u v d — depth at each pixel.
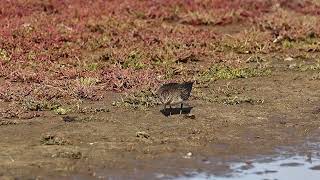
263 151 18.47
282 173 16.62
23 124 20.45
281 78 28.14
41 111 22.22
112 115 21.80
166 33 34.59
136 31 34.25
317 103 24.19
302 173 16.69
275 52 33.31
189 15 38.19
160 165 16.86
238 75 28.20
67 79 27.00
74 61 29.69
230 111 22.69
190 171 16.48
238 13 38.69
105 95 24.80
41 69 28.27
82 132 19.59
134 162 17.02
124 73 27.45
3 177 15.52
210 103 23.70
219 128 20.62
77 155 17.31
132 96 24.20
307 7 41.59
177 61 30.69
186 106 23.14
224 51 32.97
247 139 19.56
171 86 21.75
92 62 29.77
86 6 38.22
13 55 29.73
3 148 17.84
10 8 36.69
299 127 21.03
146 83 26.33
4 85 25.66
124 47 32.06
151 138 19.19
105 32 34.09
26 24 34.09
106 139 18.98
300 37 35.38
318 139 19.80
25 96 23.86
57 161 16.83
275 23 36.72
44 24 34.50
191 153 17.98
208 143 19.00
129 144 18.52
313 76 28.22
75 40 32.66
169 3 39.56
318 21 38.16
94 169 16.36
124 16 36.94
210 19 37.88
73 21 35.38
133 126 20.45
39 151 17.62
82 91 24.50
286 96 25.12
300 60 32.03
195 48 32.34
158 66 29.44
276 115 22.42
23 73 27.09
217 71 28.95
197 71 28.92
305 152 18.48
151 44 32.91
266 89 26.17
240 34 35.41
